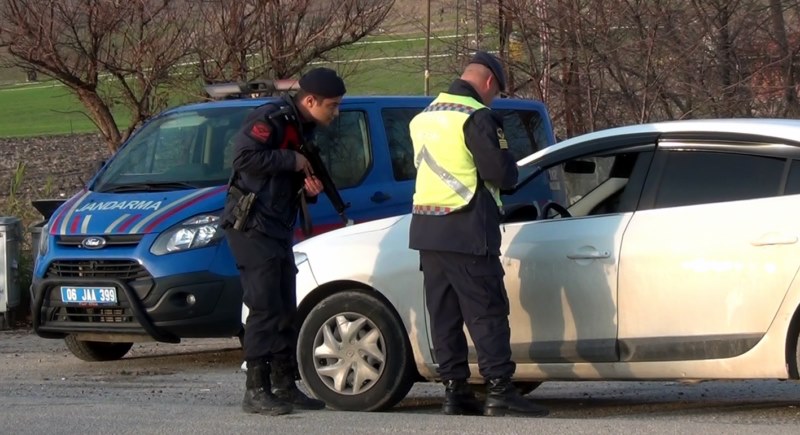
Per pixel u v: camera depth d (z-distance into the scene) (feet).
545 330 44.70
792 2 100.12
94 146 239.91
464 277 42.98
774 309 40.50
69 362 68.13
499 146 42.11
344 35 104.32
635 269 42.88
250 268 42.63
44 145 245.65
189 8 100.99
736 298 41.09
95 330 60.49
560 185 47.73
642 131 44.98
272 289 42.78
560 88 103.81
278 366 43.96
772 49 100.17
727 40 100.63
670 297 42.24
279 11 102.27
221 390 56.13
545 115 78.69
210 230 59.67
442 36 110.32
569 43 102.01
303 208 43.70
